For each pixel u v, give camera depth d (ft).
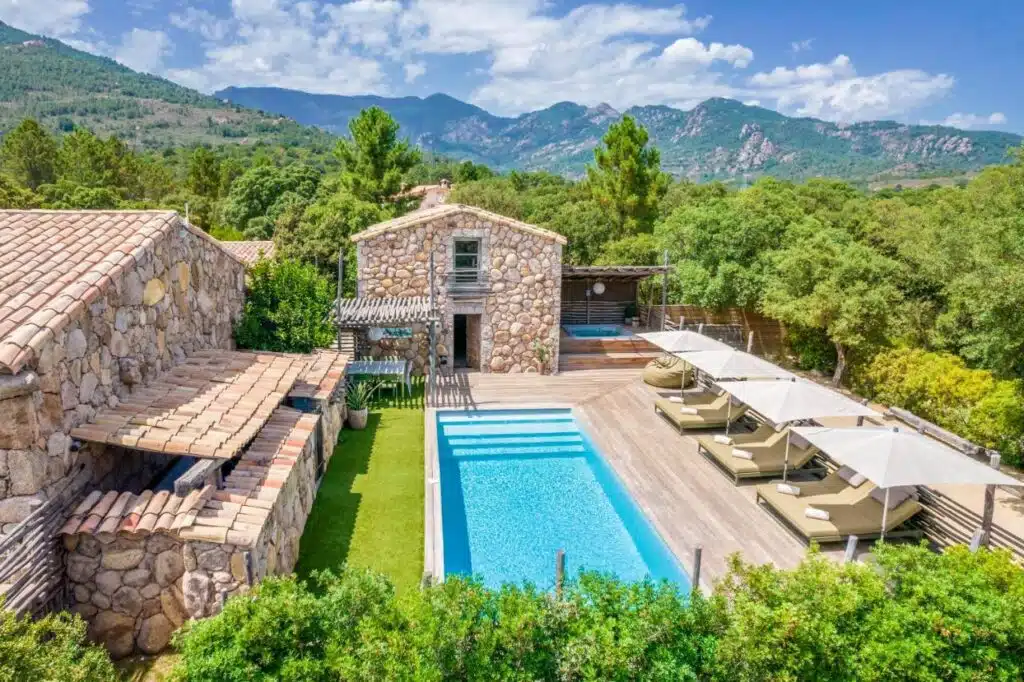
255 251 108.99
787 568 32.35
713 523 37.19
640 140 131.44
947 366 57.82
